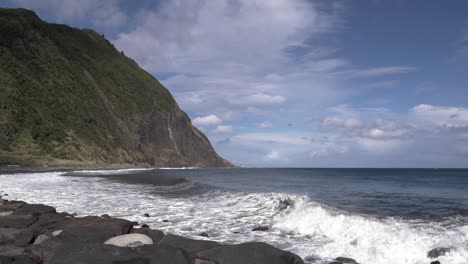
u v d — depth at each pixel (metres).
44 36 100.19
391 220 11.66
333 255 8.17
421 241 8.71
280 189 27.39
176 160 127.19
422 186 32.31
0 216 10.59
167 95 149.62
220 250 6.34
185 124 148.00
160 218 13.26
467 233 9.33
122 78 134.38
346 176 61.22
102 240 7.87
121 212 14.69
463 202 18.05
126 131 110.50
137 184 30.59
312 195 22.03
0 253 6.30
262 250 6.28
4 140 59.94
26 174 44.72
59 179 36.94
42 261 6.19
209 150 154.88
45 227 9.39
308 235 10.35
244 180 42.56
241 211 14.67
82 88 99.00
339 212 12.71
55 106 80.00
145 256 5.69
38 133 67.75
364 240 9.24
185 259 5.88
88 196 20.91
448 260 7.46
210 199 18.83
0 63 74.38
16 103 68.62
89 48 137.75
